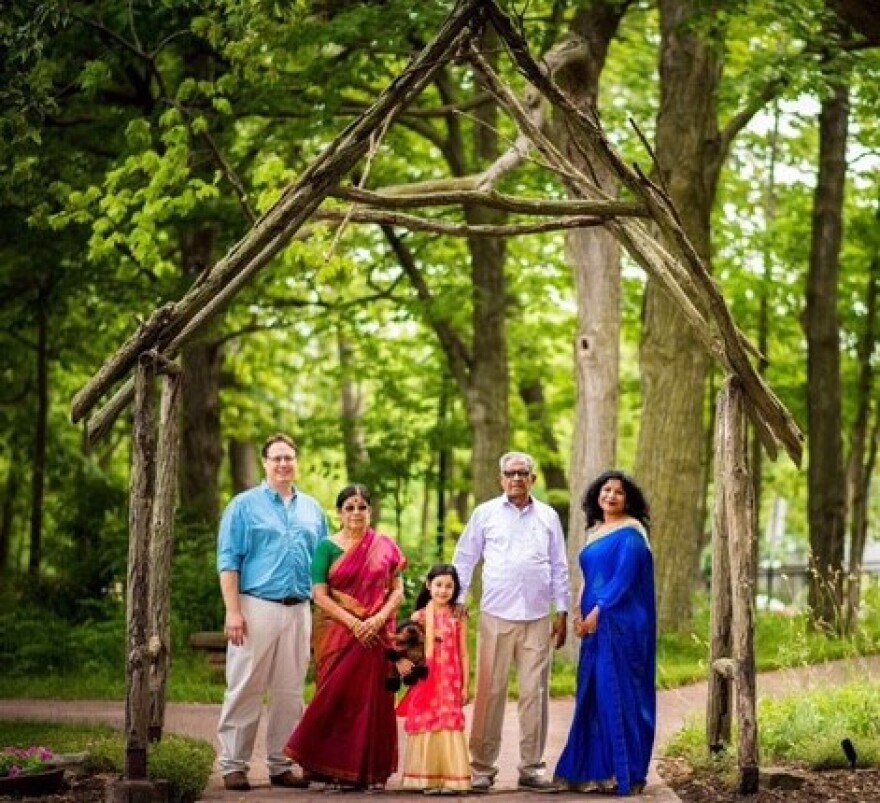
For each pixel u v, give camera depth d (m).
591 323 18.58
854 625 18.39
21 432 27.72
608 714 9.55
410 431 27.09
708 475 26.61
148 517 9.34
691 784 9.70
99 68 16.56
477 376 22.44
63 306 24.73
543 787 9.85
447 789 9.50
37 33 13.95
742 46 21.42
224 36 16.69
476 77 20.33
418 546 21.34
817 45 18.61
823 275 21.16
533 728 9.95
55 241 20.75
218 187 20.00
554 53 17.55
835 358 21.11
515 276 26.09
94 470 28.41
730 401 9.86
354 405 33.97
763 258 24.34
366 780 9.63
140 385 9.50
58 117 19.44
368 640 9.70
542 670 10.00
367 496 9.97
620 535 9.89
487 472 22.30
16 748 10.23
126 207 16.47
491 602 9.99
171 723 13.20
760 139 24.39
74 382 29.19
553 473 30.27
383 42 18.09
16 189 16.27
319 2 18.17
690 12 19.66
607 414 18.55
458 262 24.89
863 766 10.04
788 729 10.56
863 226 22.84
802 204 24.11
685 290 10.39
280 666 9.84
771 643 18.80
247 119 22.02
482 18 9.42
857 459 23.56
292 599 9.86
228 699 9.76
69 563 22.95
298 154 20.91
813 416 21.00
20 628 18.69
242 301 23.39
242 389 30.38
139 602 9.20
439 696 9.61
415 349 27.91
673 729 12.66
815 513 20.88
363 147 9.47
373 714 9.66
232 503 9.96
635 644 9.72
